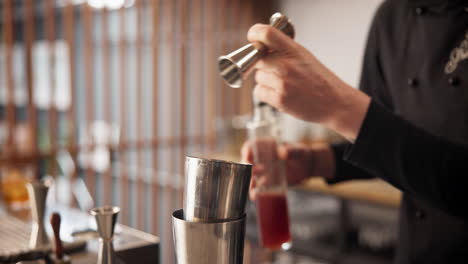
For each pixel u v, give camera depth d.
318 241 2.85
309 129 3.32
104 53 3.42
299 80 0.81
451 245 1.11
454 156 0.86
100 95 3.91
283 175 1.16
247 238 3.08
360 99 0.87
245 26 3.99
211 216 0.64
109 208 0.81
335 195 2.65
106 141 3.43
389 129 0.86
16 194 1.39
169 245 3.85
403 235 1.24
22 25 3.75
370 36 1.38
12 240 0.99
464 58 1.11
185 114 3.80
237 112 4.01
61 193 3.20
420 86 1.20
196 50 3.85
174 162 3.82
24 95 3.58
